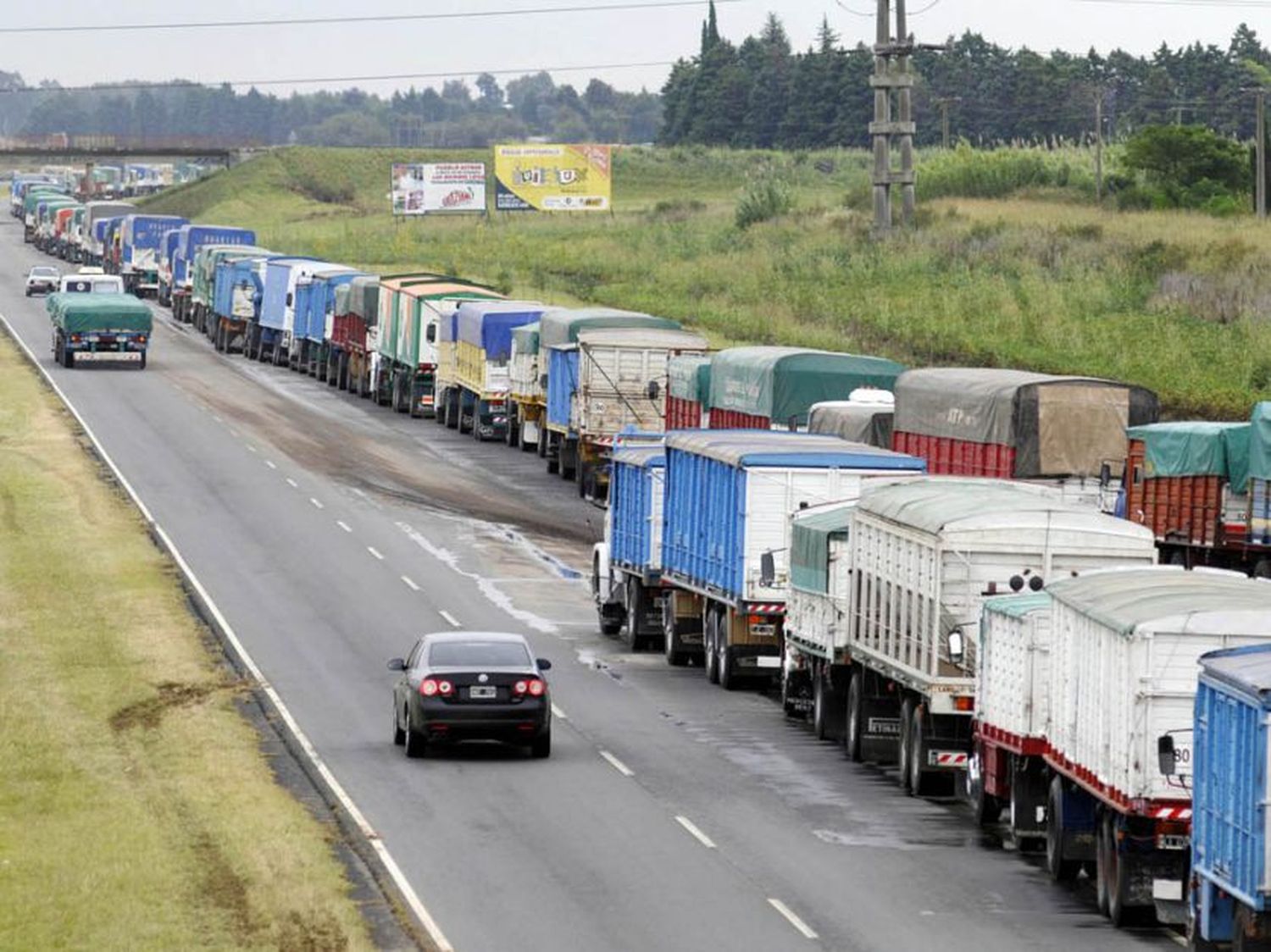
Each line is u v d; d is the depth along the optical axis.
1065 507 60.69
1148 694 44.84
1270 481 84.69
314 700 73.44
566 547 112.12
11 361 196.62
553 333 142.12
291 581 98.75
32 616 87.50
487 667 63.97
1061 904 48.16
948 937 44.59
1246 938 39.56
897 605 61.94
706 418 122.00
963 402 94.06
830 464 76.50
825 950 43.09
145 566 100.69
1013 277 193.00
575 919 45.38
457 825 55.25
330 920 43.94
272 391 184.00
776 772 63.97
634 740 68.75
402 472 138.00
